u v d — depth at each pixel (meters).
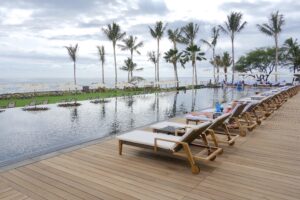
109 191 2.78
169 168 3.47
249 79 34.41
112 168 3.46
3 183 2.95
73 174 3.23
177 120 7.34
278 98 10.50
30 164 3.56
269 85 30.70
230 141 4.46
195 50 29.52
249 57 40.22
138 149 4.32
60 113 12.36
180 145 3.52
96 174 3.24
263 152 4.21
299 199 2.64
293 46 34.00
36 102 15.10
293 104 11.08
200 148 4.33
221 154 4.09
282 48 35.16
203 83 35.97
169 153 3.68
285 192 2.79
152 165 3.58
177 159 3.83
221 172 3.35
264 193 2.77
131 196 2.67
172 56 31.00
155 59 34.66
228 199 2.63
